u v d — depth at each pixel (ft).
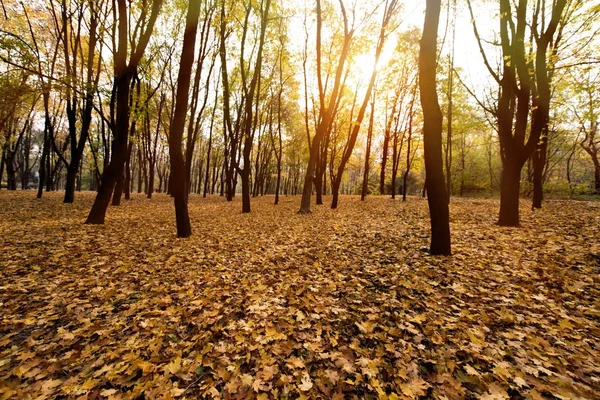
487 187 102.63
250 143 46.83
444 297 13.02
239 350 9.45
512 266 16.42
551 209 38.19
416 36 57.47
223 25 42.83
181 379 8.16
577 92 25.63
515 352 8.91
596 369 8.01
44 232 25.35
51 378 8.24
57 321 11.48
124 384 7.93
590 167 87.20
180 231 26.40
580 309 11.43
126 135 31.07
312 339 9.96
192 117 55.26
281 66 60.08
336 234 27.27
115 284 15.14
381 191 91.50
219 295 13.92
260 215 42.70
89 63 36.96
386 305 12.32
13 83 28.71
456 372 8.11
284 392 7.57
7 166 81.56
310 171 43.93
